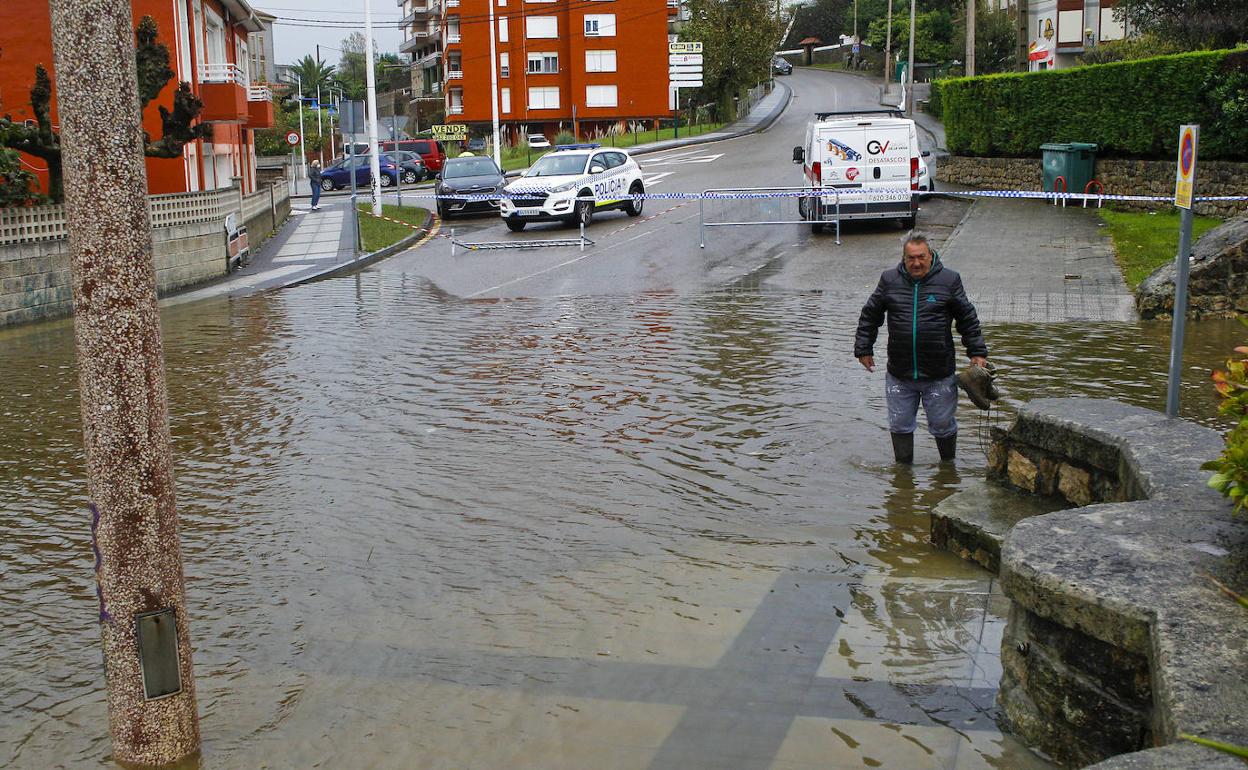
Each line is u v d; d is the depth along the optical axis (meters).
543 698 4.63
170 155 18.81
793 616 5.34
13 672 5.04
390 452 8.41
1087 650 3.90
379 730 4.42
